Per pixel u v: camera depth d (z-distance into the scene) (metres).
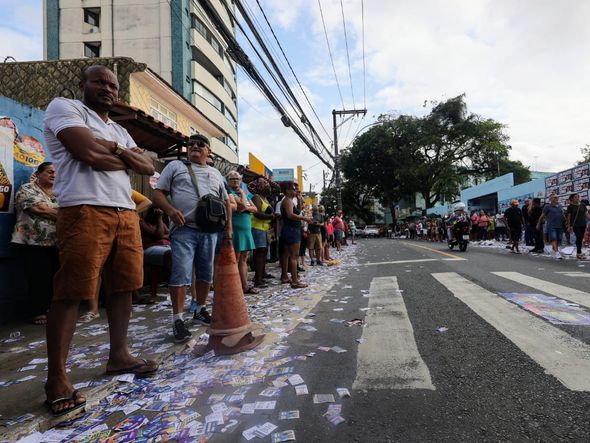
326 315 4.43
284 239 6.54
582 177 16.42
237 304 3.44
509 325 3.62
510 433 1.90
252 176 12.20
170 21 24.19
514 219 11.79
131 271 2.73
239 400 2.38
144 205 3.80
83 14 24.89
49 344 2.28
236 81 33.53
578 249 9.42
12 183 4.42
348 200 49.97
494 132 37.50
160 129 7.44
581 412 2.06
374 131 41.56
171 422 2.15
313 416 2.15
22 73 9.35
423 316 4.14
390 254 13.09
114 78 2.67
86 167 2.42
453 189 39.53
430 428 1.98
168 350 3.26
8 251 4.35
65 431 2.10
